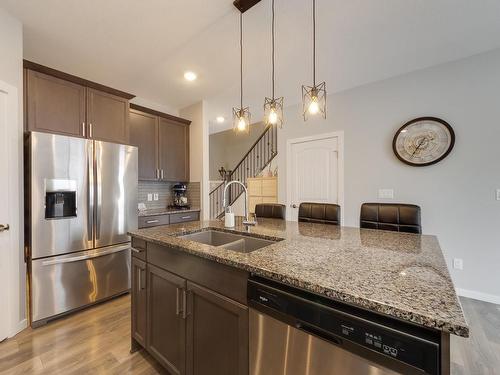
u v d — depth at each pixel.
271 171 4.61
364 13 1.95
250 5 1.85
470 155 2.58
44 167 2.09
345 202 3.42
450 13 1.95
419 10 1.92
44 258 2.09
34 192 2.03
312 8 1.89
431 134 2.77
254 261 1.04
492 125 2.47
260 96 3.65
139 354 1.72
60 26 2.06
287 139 4.02
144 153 3.38
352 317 0.74
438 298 0.71
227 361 1.13
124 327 2.04
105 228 2.49
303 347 0.86
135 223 2.79
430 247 1.31
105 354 1.71
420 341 0.63
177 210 3.57
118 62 2.66
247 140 7.47
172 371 1.42
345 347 0.76
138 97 3.66
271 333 0.95
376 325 0.70
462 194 2.62
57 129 2.34
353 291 0.76
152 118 3.50
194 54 2.53
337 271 0.93
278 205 2.62
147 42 2.31
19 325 1.96
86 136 2.54
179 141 3.88
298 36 2.25
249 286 1.02
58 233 2.16
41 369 1.56
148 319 1.60
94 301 2.39
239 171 6.33
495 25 2.09
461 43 2.36
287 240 1.48
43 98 2.26
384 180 3.12
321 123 3.65
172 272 1.42
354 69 2.87
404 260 1.08
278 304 0.91
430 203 2.80
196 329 1.28
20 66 1.99
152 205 3.74
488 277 2.49
